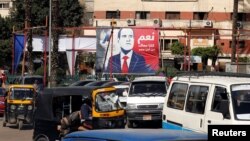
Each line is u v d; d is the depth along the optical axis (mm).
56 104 14867
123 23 62719
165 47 60094
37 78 36375
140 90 21828
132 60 31750
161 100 21328
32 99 21625
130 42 31703
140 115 21219
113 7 64812
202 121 10969
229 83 10516
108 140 4793
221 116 10328
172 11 63562
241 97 10312
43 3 64375
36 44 38375
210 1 62625
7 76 42844
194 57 53750
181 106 12023
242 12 62625
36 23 63500
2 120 25062
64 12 65312
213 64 56250
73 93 14797
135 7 64312
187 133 5160
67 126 13898
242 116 10039
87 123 14172
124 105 22641
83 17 69188
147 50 31609
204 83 11289
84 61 57406
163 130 5281
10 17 68500
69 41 35375
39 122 15008
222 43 60969
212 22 60406
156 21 58375
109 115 15055
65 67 47781
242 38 60031
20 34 35688
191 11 63094
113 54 32062
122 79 35031
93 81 31500
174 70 36719
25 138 18938
